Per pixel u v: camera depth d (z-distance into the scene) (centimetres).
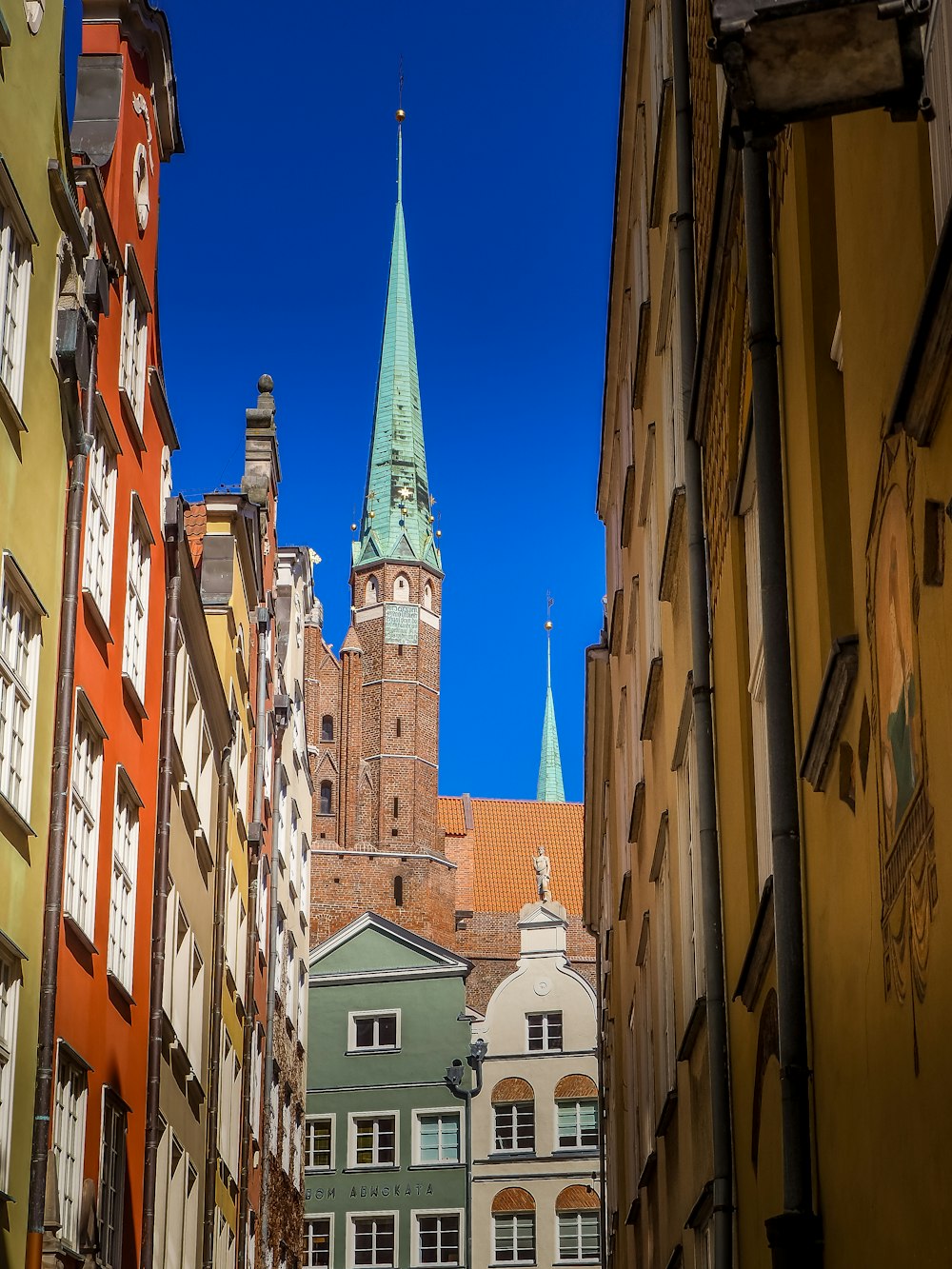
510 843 10631
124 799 2303
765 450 1045
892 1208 773
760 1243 1232
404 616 10638
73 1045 1930
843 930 887
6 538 1650
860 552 828
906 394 677
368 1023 6925
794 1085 986
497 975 9881
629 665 2686
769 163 1091
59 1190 1866
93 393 2006
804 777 963
